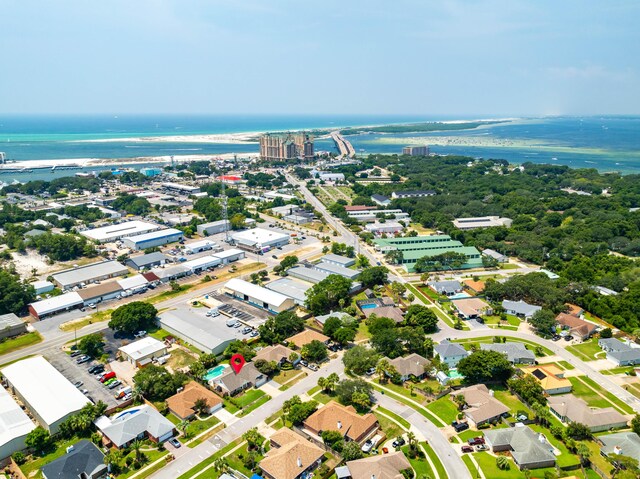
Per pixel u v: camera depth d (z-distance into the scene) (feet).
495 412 372.58
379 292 650.84
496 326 544.62
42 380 412.57
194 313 574.15
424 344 470.80
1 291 578.25
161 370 424.87
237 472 315.17
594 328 519.60
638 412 385.09
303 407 371.15
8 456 337.31
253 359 458.09
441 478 311.27
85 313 579.89
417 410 387.55
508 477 311.47
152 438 348.79
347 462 317.83
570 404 377.50
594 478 310.65
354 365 434.71
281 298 583.58
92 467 313.94
